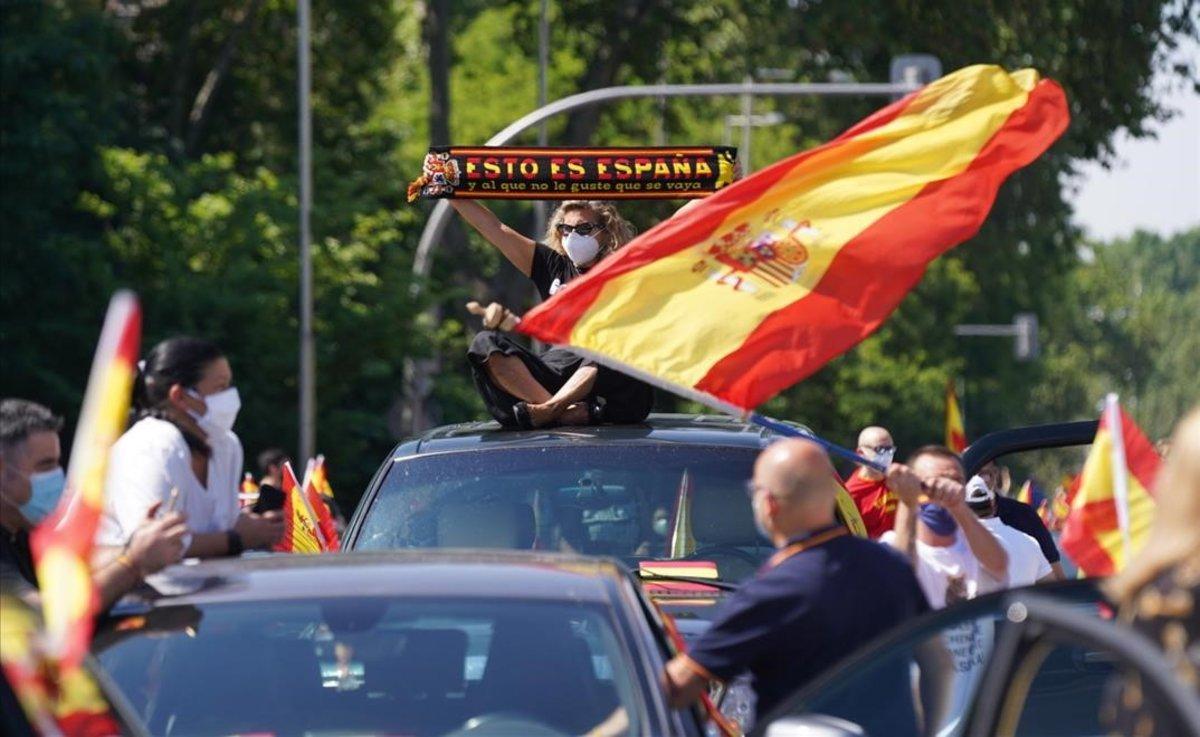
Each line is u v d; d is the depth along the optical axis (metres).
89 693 9.98
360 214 62.28
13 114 56.56
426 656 10.59
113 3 81.81
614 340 13.42
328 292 60.94
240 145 84.56
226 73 84.12
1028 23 70.00
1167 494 8.80
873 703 11.63
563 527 15.66
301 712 10.45
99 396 8.70
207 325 58.22
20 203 56.41
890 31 69.50
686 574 14.88
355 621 10.66
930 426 140.88
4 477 12.38
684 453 16.22
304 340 58.91
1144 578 8.73
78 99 57.75
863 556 11.20
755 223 13.71
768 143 121.94
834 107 83.56
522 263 18.89
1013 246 78.44
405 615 10.66
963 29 69.06
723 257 13.64
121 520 13.11
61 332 56.81
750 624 10.97
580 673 10.41
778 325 13.49
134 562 10.68
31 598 10.72
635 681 10.28
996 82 14.04
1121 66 70.31
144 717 10.38
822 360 13.51
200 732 10.34
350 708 10.48
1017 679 8.62
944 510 16.23
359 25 85.69
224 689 10.49
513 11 79.62
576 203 18.34
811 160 13.74
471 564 11.36
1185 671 8.38
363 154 82.31
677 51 77.12
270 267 60.34
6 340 55.91
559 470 16.06
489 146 18.61
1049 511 37.06
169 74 83.38
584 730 10.13
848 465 88.38
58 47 57.38
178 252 59.53
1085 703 14.62
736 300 13.52
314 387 60.34
